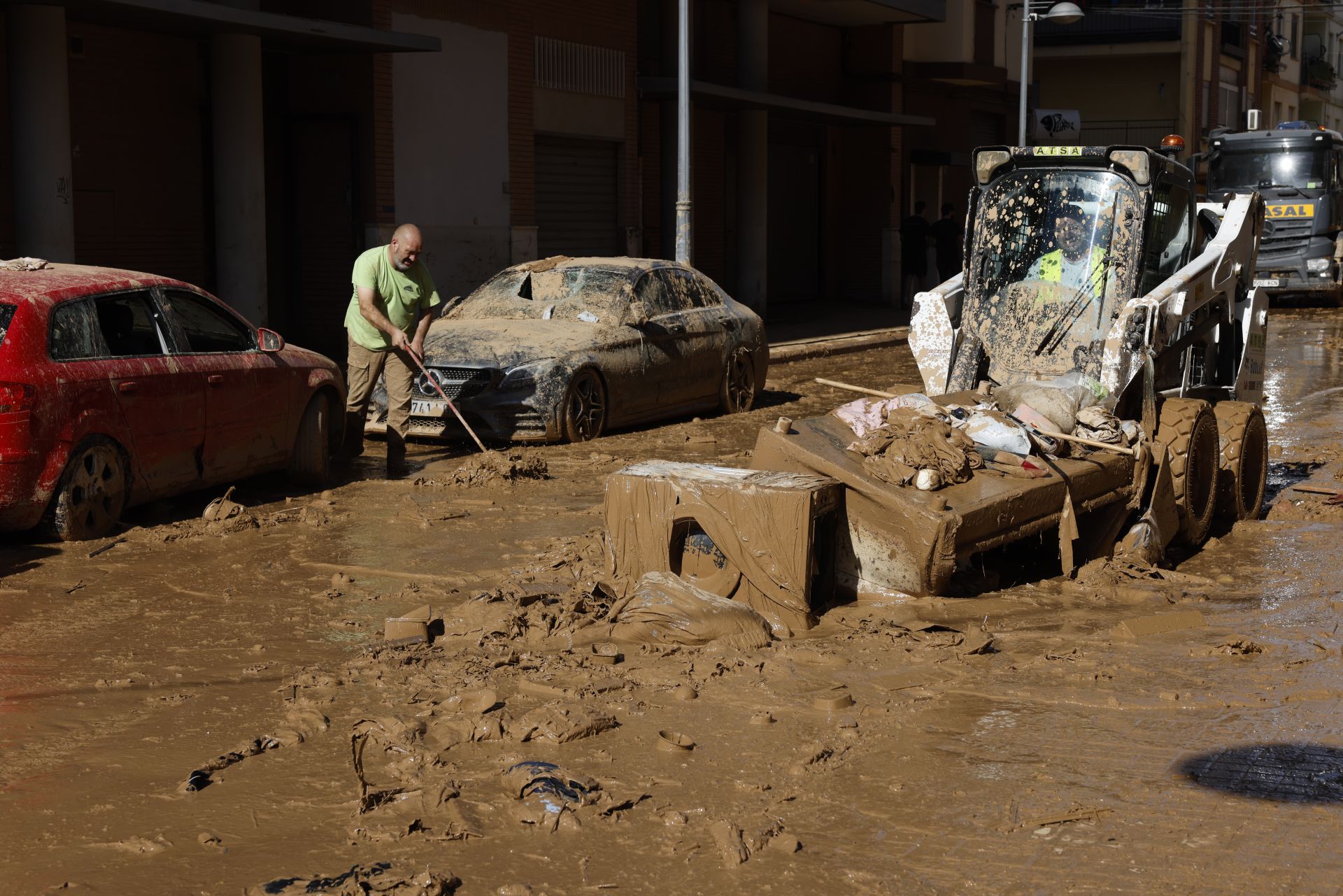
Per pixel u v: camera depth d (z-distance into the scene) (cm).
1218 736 521
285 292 1947
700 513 681
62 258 1466
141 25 1568
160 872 406
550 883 399
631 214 2458
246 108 1667
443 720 529
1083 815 445
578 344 1239
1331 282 2881
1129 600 733
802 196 3203
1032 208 911
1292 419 1420
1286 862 412
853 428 767
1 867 409
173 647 633
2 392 788
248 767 488
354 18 1861
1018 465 738
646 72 2589
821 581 694
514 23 2112
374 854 418
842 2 2878
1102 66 4856
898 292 3306
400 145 1912
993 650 636
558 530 885
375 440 1295
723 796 462
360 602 712
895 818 444
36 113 1436
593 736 518
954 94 3581
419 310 1114
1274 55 6178
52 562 788
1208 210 1039
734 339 1466
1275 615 707
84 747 507
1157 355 870
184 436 908
